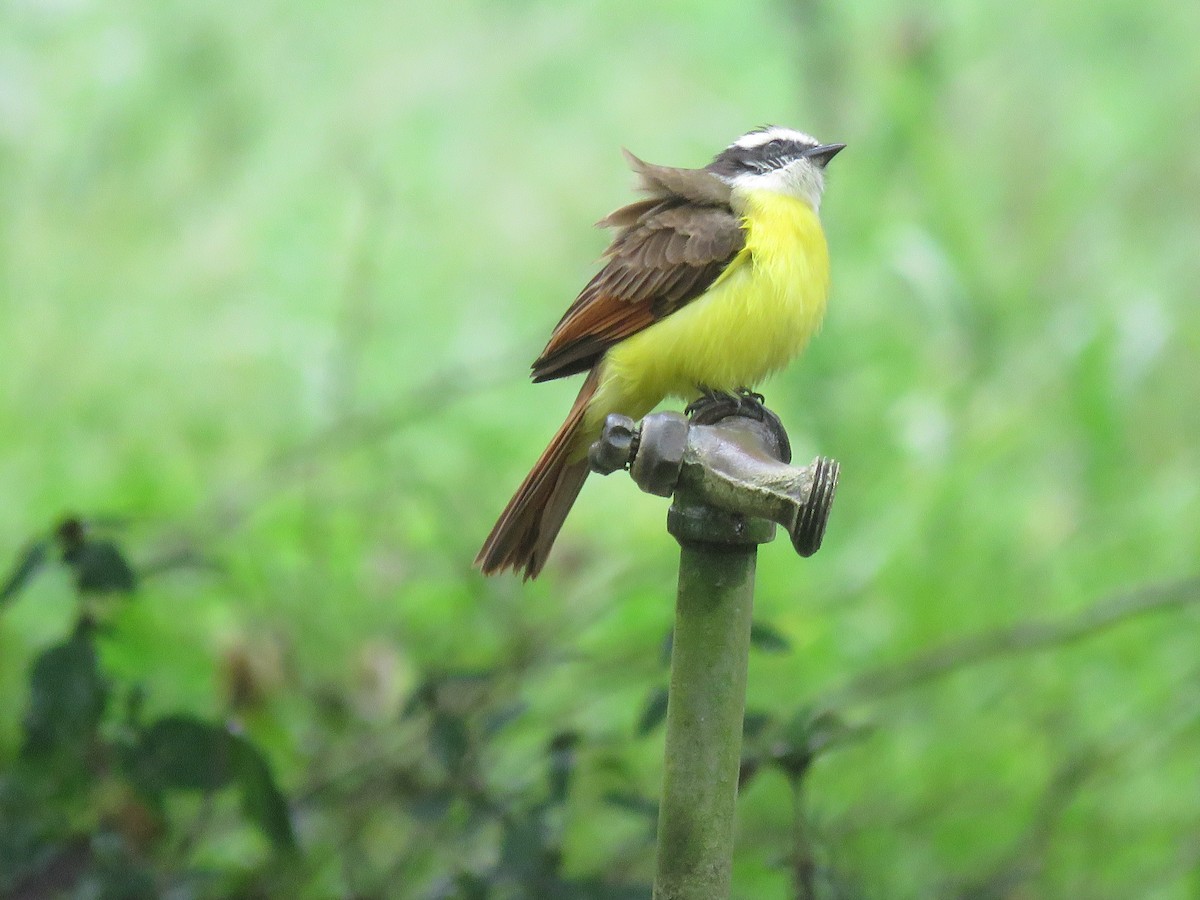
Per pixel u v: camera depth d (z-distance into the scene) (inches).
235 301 631.2
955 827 369.4
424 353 597.6
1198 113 663.8
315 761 350.0
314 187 689.0
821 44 627.5
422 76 743.7
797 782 260.5
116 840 279.9
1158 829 363.9
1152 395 542.0
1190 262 602.5
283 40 743.7
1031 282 550.6
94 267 654.5
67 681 254.5
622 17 776.3
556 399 580.4
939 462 472.7
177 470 523.8
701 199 315.9
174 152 703.1
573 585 455.2
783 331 309.6
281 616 414.0
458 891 268.7
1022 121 644.7
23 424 558.9
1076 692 413.4
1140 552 468.4
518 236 681.6
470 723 316.8
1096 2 700.7
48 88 707.4
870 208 552.7
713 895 198.4
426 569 446.6
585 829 348.5
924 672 356.5
